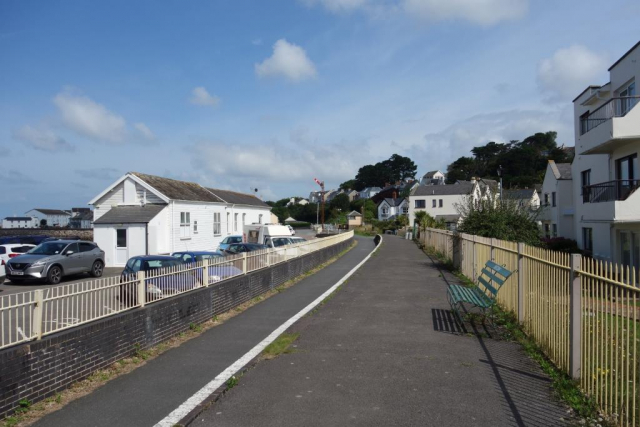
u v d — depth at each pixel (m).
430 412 5.03
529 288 8.02
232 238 28.95
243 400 5.49
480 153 105.25
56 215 94.00
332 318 10.05
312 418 4.96
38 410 5.20
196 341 8.27
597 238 20.70
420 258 25.62
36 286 18.14
